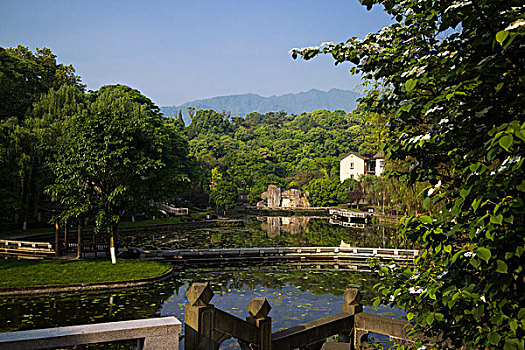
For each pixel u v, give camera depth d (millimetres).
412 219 2818
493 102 2471
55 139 28375
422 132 2945
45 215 35406
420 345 3266
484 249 2213
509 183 2182
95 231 17078
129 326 3006
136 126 17719
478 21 2439
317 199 71438
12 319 11070
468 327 2650
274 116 162500
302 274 19125
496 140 2037
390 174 3258
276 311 12477
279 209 69500
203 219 46469
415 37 2902
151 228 38062
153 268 17781
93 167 16422
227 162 87188
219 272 19344
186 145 67125
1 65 40250
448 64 2527
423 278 2873
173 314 11953
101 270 16609
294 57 3219
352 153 74562
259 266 21234
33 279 14836
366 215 48469
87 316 11594
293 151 104750
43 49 56406
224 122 133250
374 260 3500
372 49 3025
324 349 4312
